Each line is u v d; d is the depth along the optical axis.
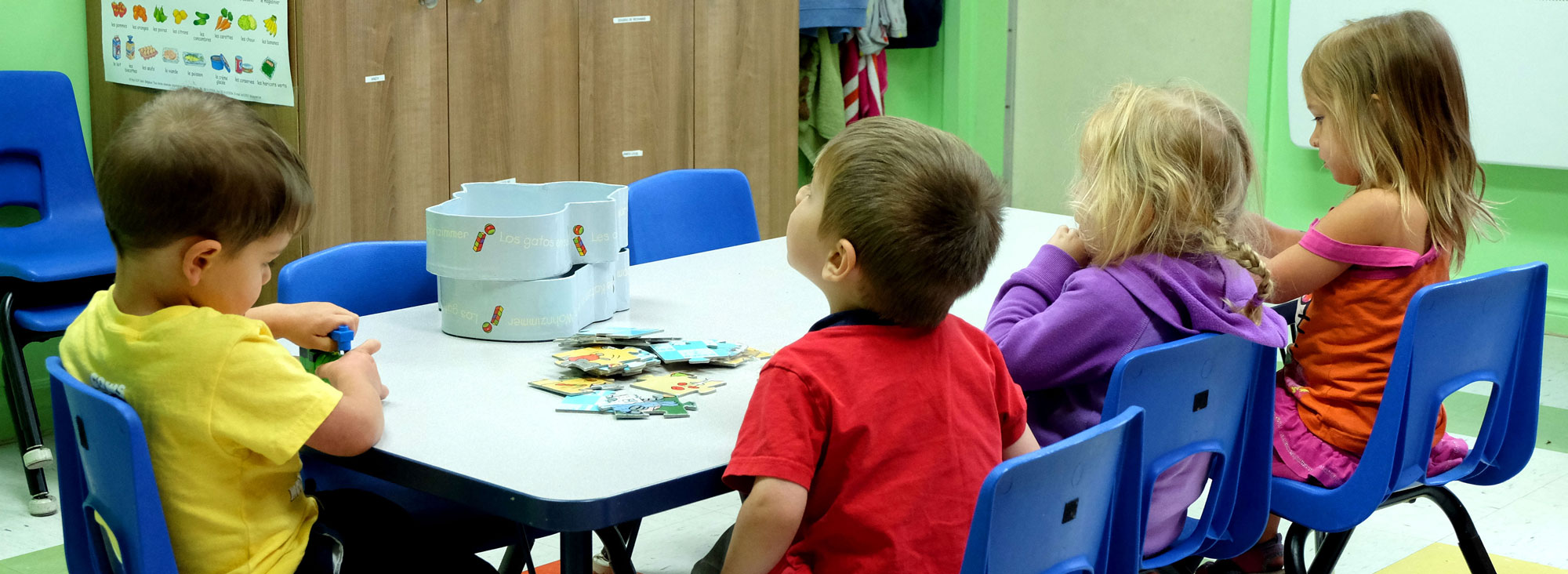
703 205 2.78
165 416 1.19
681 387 1.46
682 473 1.19
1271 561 2.31
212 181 1.17
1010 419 1.35
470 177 3.39
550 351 1.62
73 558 1.40
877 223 1.19
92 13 3.21
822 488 1.21
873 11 4.68
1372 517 2.72
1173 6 4.93
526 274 1.65
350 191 3.11
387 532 1.42
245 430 1.18
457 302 1.68
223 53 3.04
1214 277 1.58
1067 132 5.32
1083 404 1.62
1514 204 4.29
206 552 1.22
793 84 4.25
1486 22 4.12
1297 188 4.64
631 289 2.01
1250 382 1.62
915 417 1.21
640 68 3.77
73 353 1.30
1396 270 1.84
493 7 3.37
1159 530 1.61
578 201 1.90
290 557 1.26
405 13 3.17
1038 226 2.65
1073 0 5.20
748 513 1.16
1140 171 1.56
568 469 1.19
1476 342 1.76
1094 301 1.56
